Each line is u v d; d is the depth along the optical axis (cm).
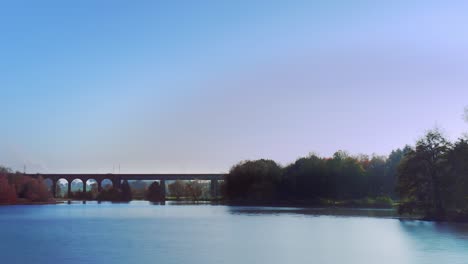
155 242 10169
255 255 8406
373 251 8812
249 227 13612
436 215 14625
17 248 9362
